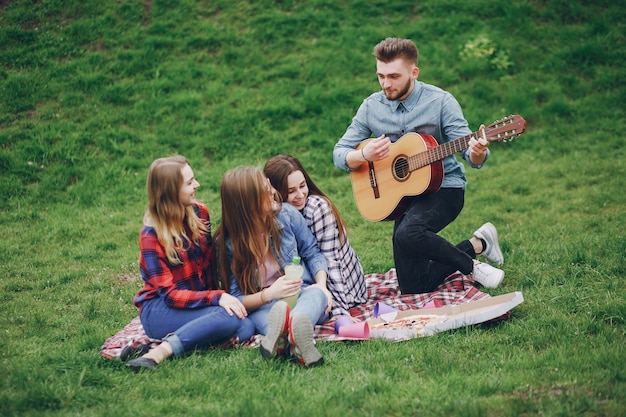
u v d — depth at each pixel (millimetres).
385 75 4824
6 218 7242
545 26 10180
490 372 3656
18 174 7898
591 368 3588
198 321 4062
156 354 3957
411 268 4930
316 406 3338
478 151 4453
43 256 6438
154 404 3467
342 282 4750
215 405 3424
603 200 6988
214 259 4465
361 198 5121
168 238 4121
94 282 5762
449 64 9680
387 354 3938
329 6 10289
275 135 8602
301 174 4789
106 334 4566
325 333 4348
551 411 3178
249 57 9539
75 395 3570
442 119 4887
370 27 9953
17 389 3631
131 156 8273
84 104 8789
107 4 9945
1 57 9188
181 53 9547
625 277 4930
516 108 9180
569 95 9383
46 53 9273
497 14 10344
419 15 10320
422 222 4777
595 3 10445
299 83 9242
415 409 3293
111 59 9328
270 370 3756
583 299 4566
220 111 8836
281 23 9961
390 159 4934
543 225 6539
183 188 4133
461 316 4273
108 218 7297
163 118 8727
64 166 8031
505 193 7609
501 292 4895
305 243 4609
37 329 4762
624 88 9305
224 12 10070
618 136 8688
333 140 8578
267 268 4414
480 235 5242
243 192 4273
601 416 3143
